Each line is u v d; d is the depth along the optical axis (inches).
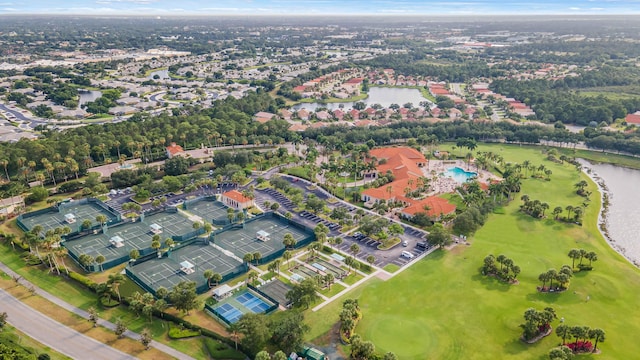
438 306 6771.7
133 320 6402.6
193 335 6077.8
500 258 7544.3
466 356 5762.8
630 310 6643.7
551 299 6909.5
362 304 6830.7
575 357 5703.7
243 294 7101.4
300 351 5753.0
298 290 6594.5
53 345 5846.5
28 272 7554.1
